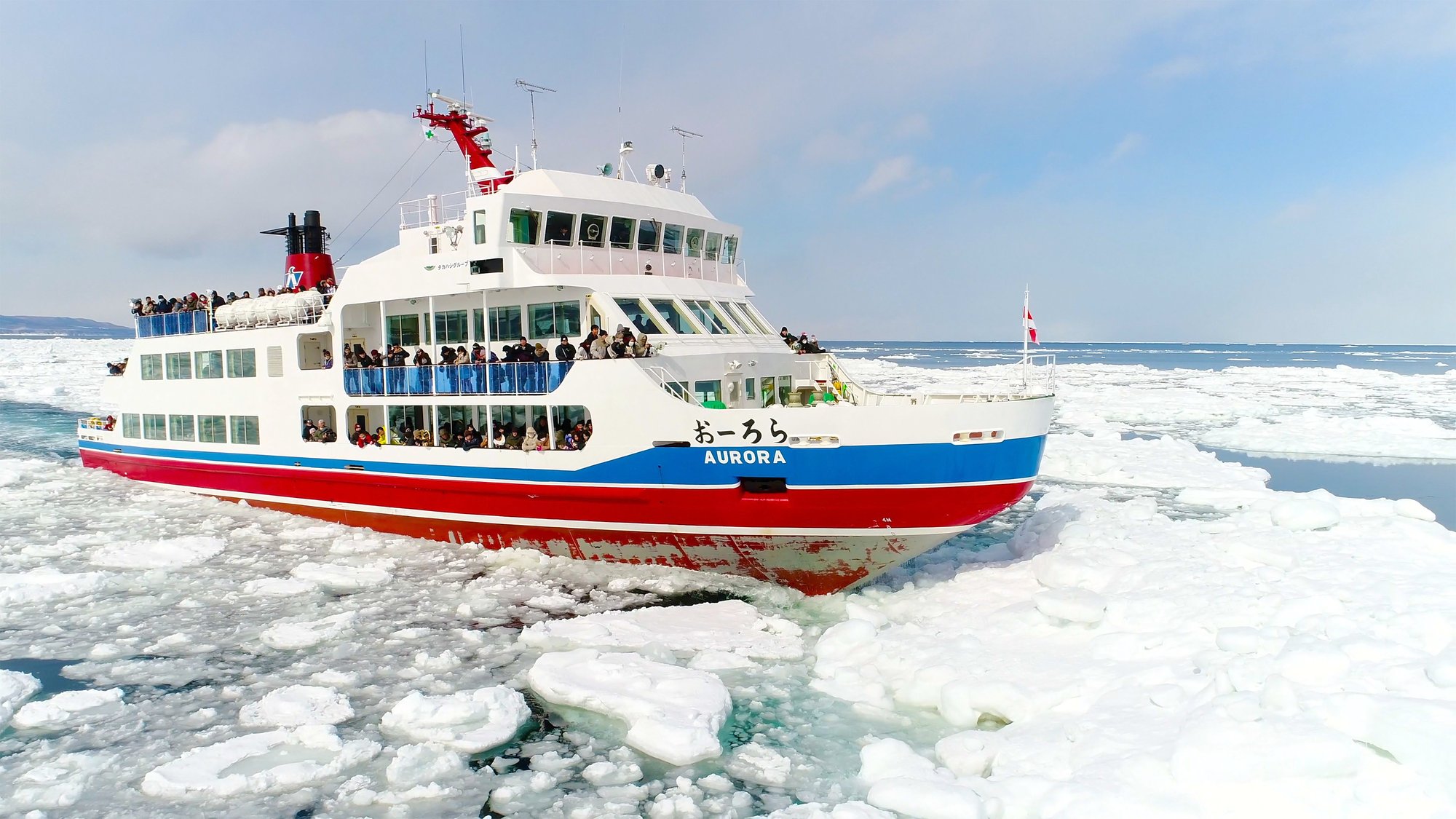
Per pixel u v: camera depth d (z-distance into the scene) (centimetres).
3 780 880
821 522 1352
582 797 853
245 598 1454
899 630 1198
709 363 1545
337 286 2030
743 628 1274
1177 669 919
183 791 855
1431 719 687
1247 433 3650
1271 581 1182
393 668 1161
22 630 1308
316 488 1908
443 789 859
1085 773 766
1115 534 1552
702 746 915
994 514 1354
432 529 1750
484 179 1911
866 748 894
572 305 1592
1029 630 1142
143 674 1145
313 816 821
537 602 1423
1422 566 1235
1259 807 683
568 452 1498
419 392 1691
